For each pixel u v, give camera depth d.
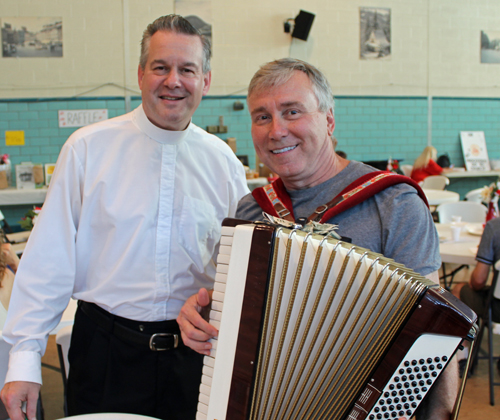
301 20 6.79
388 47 7.44
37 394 1.25
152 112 1.35
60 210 1.34
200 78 1.36
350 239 1.02
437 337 0.82
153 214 1.39
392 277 0.86
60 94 6.35
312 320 0.90
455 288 2.98
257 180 6.20
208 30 6.79
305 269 0.90
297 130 1.09
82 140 1.37
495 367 2.79
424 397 0.84
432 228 1.07
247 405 0.90
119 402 1.38
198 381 1.42
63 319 1.75
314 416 0.91
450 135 7.88
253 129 1.16
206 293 1.15
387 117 7.57
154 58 1.31
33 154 6.35
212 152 1.52
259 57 6.99
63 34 6.29
